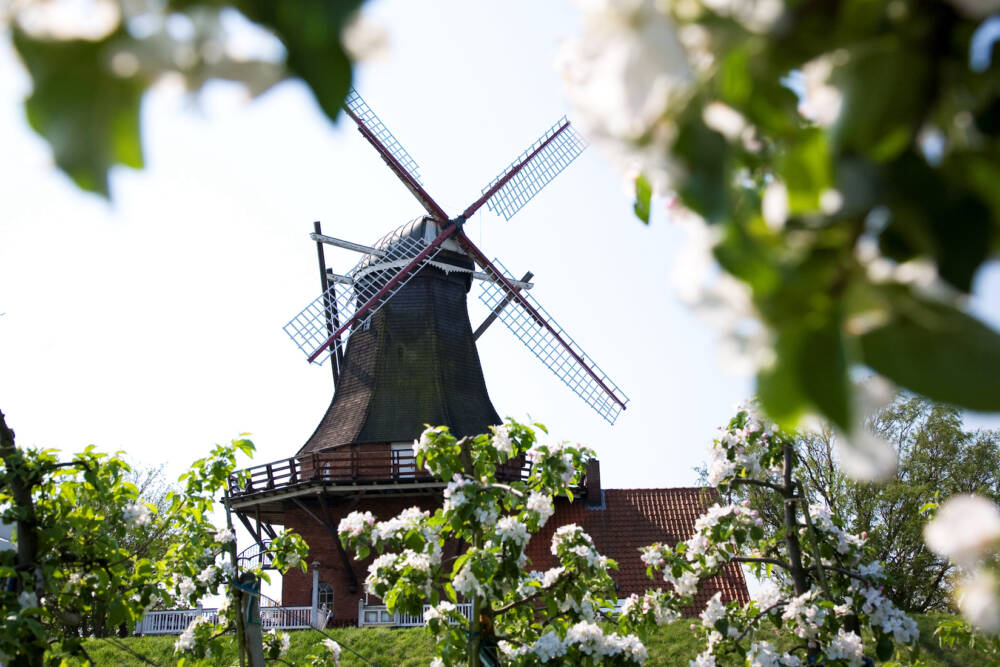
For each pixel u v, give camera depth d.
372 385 25.38
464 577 7.05
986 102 0.61
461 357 26.09
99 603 7.21
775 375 0.60
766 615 8.05
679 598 8.16
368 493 23.69
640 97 0.60
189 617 21.88
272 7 0.56
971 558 0.61
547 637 7.19
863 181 0.60
